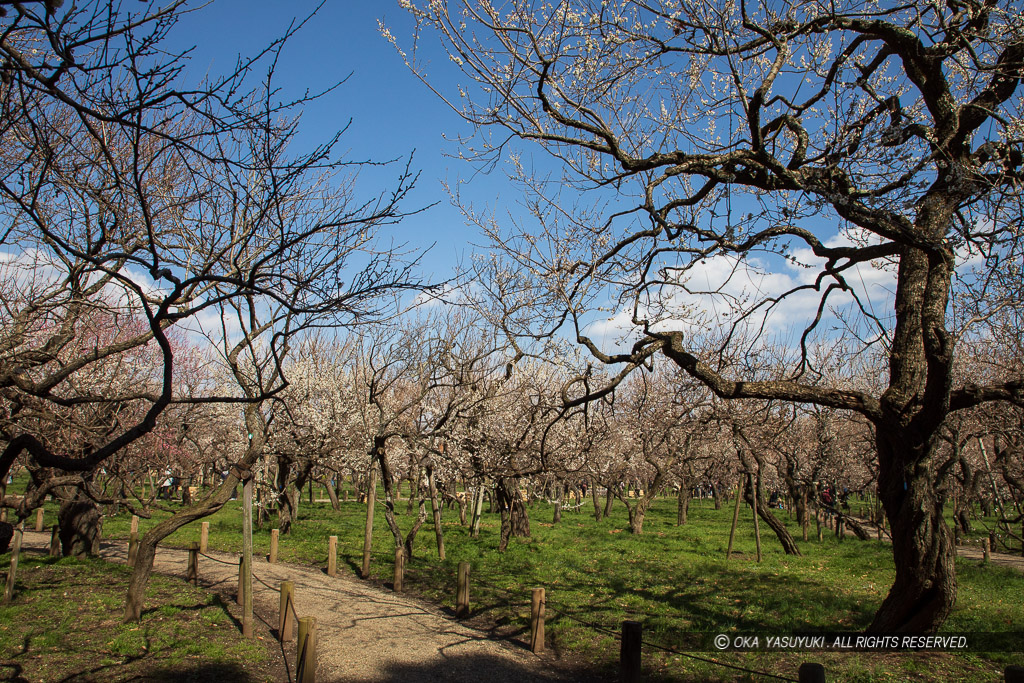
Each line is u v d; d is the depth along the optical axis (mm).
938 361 7086
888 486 8383
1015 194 6926
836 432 22953
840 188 7070
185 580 12727
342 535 21328
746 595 12852
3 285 9320
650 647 9406
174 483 24703
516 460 17594
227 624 9875
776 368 19281
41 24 4637
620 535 23359
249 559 9438
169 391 5480
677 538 23062
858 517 30922
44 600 10062
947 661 7984
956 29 7059
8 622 8906
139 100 4816
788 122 7477
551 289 9625
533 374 19891
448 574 14852
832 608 11789
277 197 5477
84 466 5547
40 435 9805
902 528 8227
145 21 4766
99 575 12172
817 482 23750
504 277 12531
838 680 7535
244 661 8383
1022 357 11578
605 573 15234
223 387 20984
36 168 7113
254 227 5672
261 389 8375
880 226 6910
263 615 10844
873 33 7535
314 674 7441
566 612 11422
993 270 7719
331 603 12000
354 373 18781
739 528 27344
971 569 16188
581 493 40500
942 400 7312
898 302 8430
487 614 11469
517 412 18062
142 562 9562
